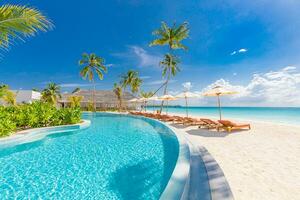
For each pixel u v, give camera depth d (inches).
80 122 660.7
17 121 446.9
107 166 247.0
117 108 2060.8
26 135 391.2
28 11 292.4
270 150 244.1
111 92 2239.2
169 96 834.2
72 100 1640.0
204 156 218.4
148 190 179.5
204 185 143.0
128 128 619.2
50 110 542.3
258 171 170.4
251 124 547.2
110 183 195.2
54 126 525.7
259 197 124.6
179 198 114.7
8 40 300.7
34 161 273.7
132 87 1847.9
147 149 334.6
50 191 181.0
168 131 433.7
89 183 196.4
